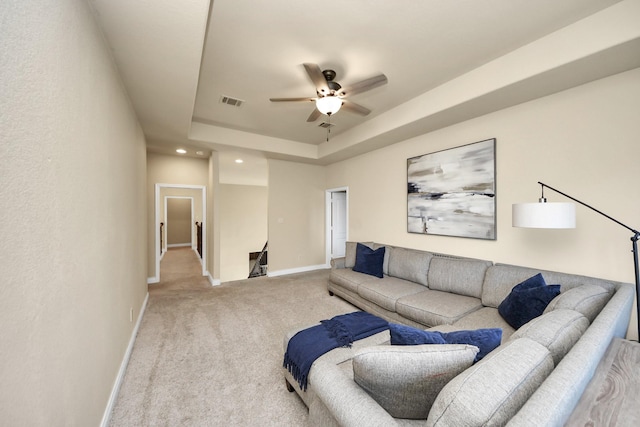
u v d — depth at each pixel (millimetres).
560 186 2322
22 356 771
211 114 3592
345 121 3840
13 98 746
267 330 2816
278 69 2479
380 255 3652
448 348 971
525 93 2369
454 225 3168
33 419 821
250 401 1769
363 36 2018
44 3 928
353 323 2037
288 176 5539
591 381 990
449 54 2248
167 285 4598
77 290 1195
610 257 2066
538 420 626
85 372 1273
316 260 5934
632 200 1969
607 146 2072
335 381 1095
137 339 2605
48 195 944
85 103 1330
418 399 975
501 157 2736
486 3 1697
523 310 1843
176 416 1634
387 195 4199
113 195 1877
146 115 2965
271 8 1733
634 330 1911
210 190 4906
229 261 8789
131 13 1467
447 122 3115
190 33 1642
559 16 1805
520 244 2594
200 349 2424
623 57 1817
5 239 703
